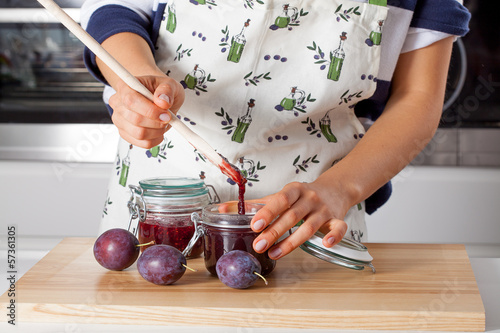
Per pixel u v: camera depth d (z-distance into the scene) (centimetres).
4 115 192
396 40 104
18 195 192
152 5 107
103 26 101
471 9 180
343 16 100
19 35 188
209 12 101
